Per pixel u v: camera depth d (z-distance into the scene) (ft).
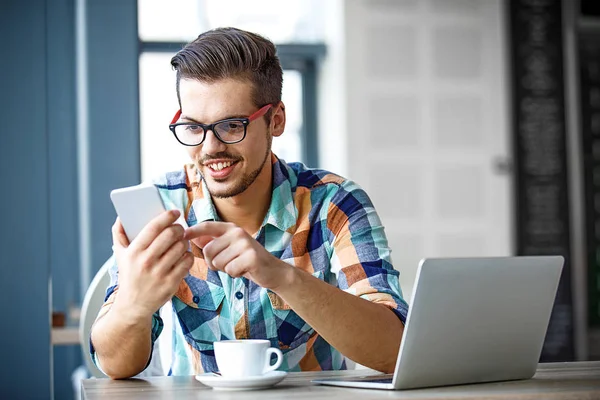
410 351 4.30
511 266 4.57
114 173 11.93
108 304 5.57
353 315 5.11
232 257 4.77
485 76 20.20
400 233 19.62
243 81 5.44
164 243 4.74
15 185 9.11
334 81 19.75
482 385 4.58
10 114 9.13
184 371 6.24
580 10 20.58
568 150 20.54
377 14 19.52
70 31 14.08
